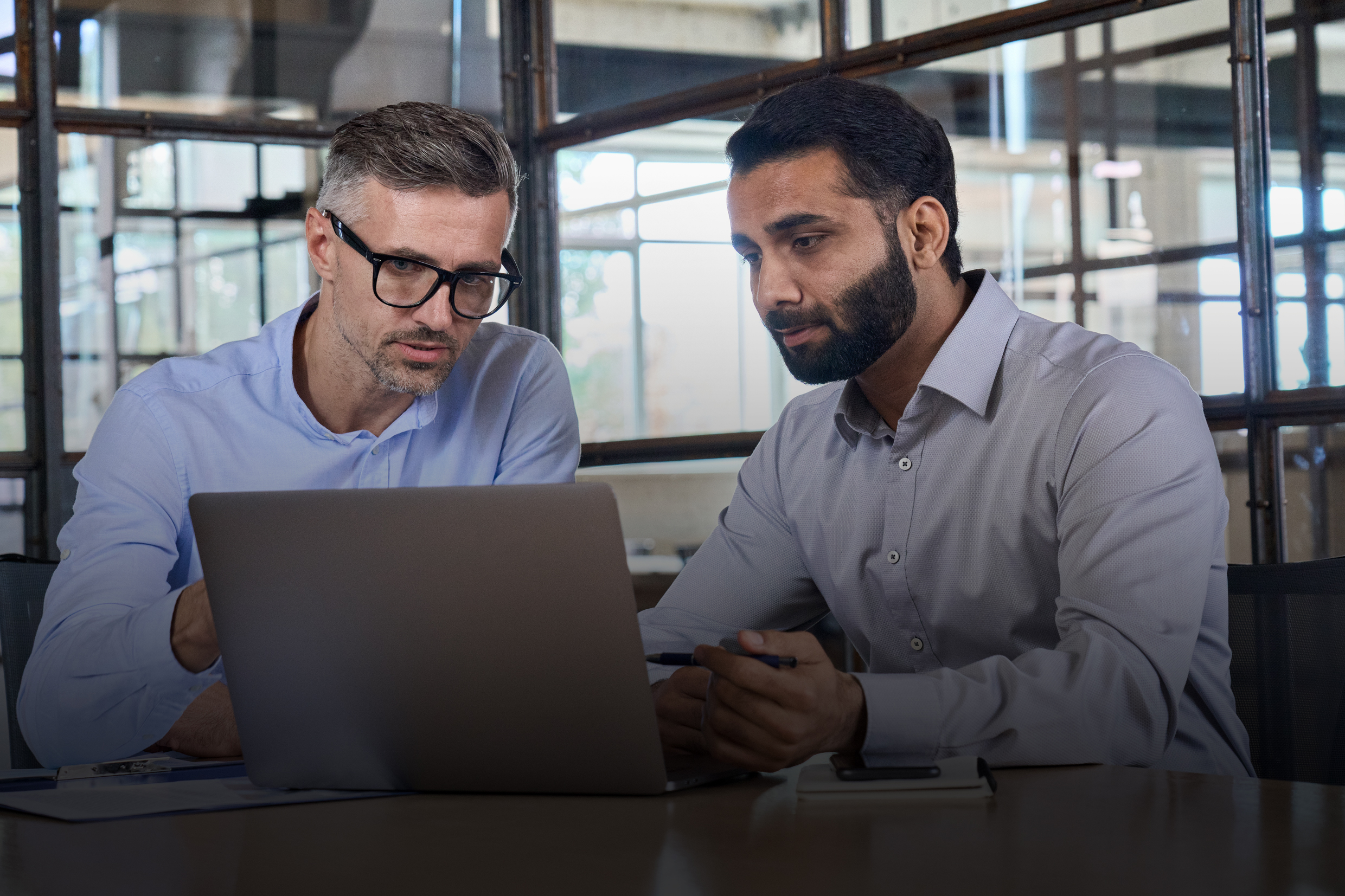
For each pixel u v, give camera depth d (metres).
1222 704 1.25
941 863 0.59
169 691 1.15
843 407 1.44
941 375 1.35
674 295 3.45
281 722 0.90
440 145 1.42
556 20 3.57
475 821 0.75
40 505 3.22
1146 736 1.02
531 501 0.80
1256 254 2.54
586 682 0.81
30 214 3.21
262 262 3.46
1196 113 2.69
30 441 3.22
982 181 2.99
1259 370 2.54
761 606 1.55
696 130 3.37
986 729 0.91
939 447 1.38
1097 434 1.21
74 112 3.23
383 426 1.67
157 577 1.46
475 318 1.48
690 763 0.94
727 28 3.31
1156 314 2.80
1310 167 2.48
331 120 3.49
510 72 3.58
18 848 0.71
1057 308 2.97
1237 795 0.76
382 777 0.88
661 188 3.44
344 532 0.85
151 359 3.35
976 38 2.89
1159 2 2.59
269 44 3.43
